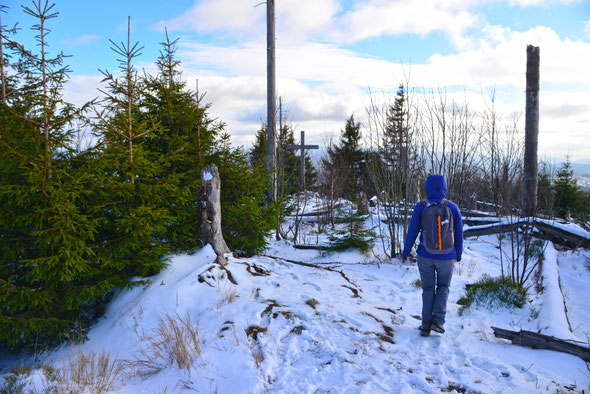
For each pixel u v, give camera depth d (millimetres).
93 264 4859
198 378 3072
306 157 18906
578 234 8234
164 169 5762
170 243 5699
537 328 4480
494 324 4602
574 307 5539
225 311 4156
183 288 4684
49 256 4359
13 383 3164
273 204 7676
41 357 4375
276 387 2912
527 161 10211
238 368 3129
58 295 4555
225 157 6723
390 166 8008
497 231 9039
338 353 3359
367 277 6711
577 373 3191
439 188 3943
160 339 3799
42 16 4148
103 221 4887
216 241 5793
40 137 4172
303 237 11031
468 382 2971
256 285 5094
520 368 3266
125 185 4809
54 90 4270
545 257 7668
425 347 3645
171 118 6246
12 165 4102
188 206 6203
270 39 9773
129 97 5035
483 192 12586
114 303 4945
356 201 13664
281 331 3752
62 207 4145
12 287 4105
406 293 5801
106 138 4742
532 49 9961
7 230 4422
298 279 5723
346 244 8852
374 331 3939
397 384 2912
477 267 7680
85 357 3729
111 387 3115
